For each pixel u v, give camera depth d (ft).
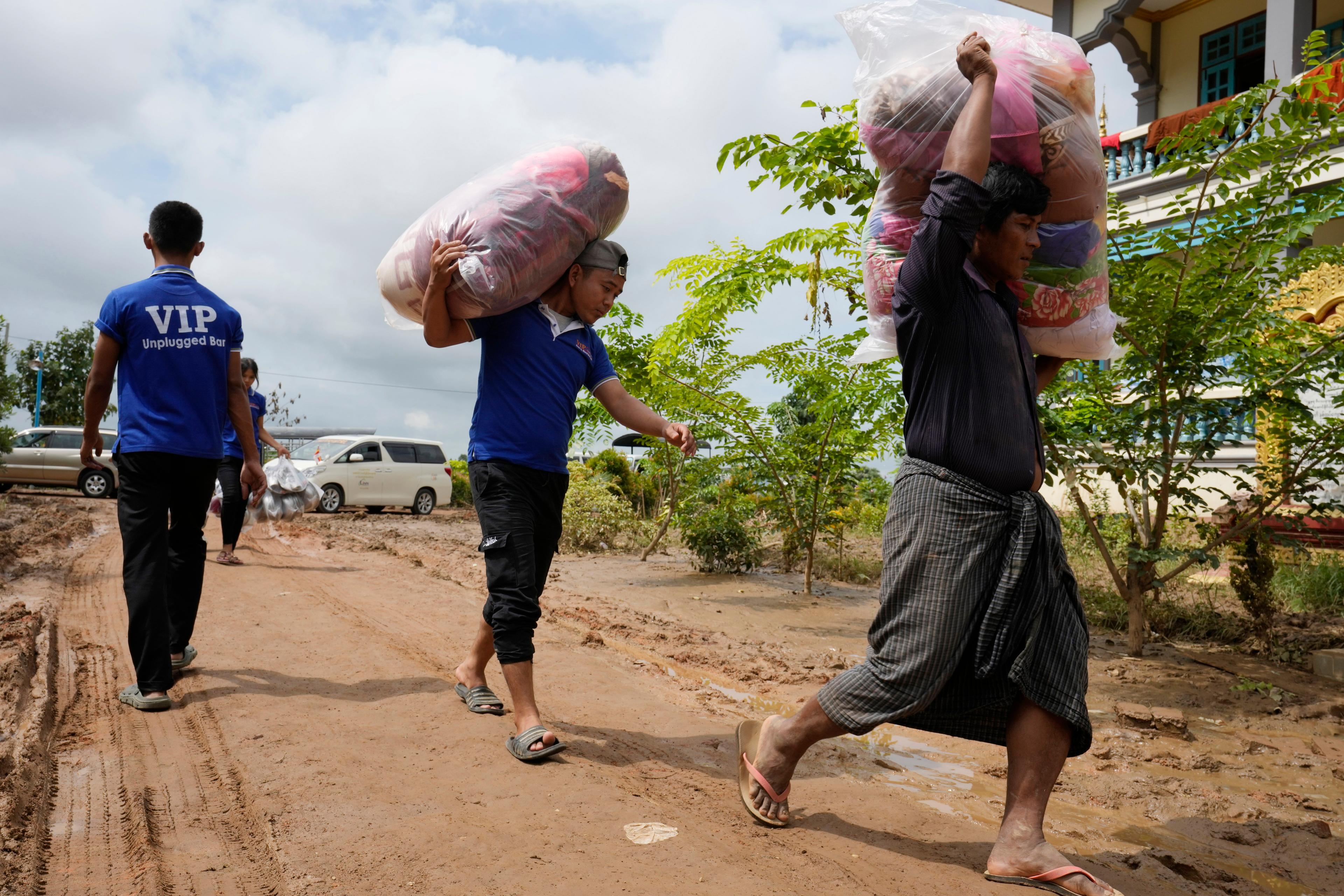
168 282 12.70
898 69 8.46
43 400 113.80
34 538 33.71
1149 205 39.55
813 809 9.37
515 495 10.71
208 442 12.75
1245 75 50.55
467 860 7.70
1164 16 53.98
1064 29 53.52
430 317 10.13
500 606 10.64
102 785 9.66
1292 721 14.52
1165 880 8.42
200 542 14.07
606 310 11.12
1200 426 20.63
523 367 10.74
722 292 22.57
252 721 11.68
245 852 8.05
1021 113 8.11
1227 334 16.80
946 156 7.50
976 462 7.63
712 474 31.91
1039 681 7.41
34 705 11.99
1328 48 43.11
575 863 7.68
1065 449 17.54
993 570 7.59
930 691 7.61
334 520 51.96
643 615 22.44
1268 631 19.26
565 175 10.21
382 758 10.29
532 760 10.21
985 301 7.79
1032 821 7.56
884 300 9.02
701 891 7.26
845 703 8.09
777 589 27.94
